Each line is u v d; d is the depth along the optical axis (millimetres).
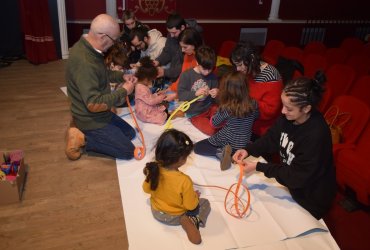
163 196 1703
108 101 2330
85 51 2305
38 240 1852
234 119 2266
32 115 3307
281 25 6641
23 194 2195
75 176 2412
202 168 2281
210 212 1869
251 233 1741
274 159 2826
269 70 2441
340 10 7035
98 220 2020
